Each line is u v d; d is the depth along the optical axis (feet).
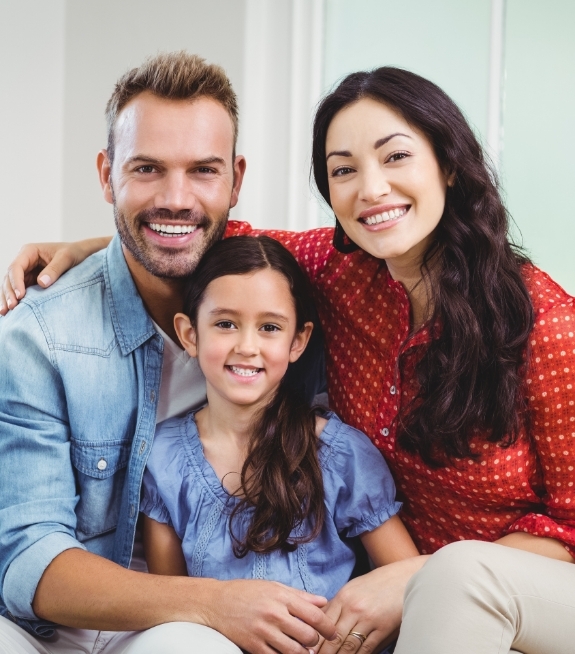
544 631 3.77
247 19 7.66
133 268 4.99
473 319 4.42
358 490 4.74
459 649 3.55
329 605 4.35
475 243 4.50
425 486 4.80
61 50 8.94
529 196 6.72
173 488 4.80
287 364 4.90
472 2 6.95
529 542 4.45
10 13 8.50
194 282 4.86
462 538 4.87
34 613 4.43
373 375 4.86
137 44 8.35
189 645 3.77
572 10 6.51
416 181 4.36
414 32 7.27
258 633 3.99
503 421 4.37
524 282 4.53
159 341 4.98
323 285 5.06
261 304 4.70
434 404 4.45
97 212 8.70
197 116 4.79
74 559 4.36
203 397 5.24
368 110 4.40
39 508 4.57
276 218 7.83
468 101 6.98
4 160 8.54
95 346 4.86
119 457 4.93
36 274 5.32
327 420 4.97
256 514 4.62
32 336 4.72
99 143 8.64
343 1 7.66
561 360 4.33
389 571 4.43
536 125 6.68
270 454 4.73
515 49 6.77
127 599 4.16
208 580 4.18
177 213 4.78
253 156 7.82
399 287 4.65
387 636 4.36
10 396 4.72
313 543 4.73
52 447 4.69
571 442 4.41
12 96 8.57
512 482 4.53
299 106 7.71
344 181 4.52
